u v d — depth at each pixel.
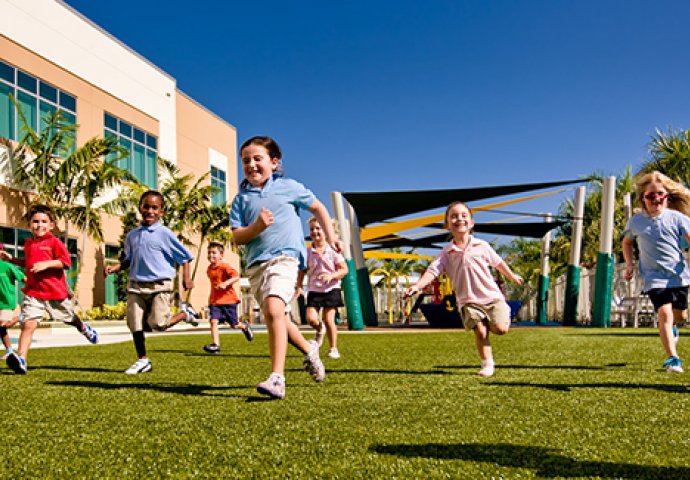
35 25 16.00
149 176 21.08
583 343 7.07
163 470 1.67
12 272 6.37
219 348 6.73
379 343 7.66
